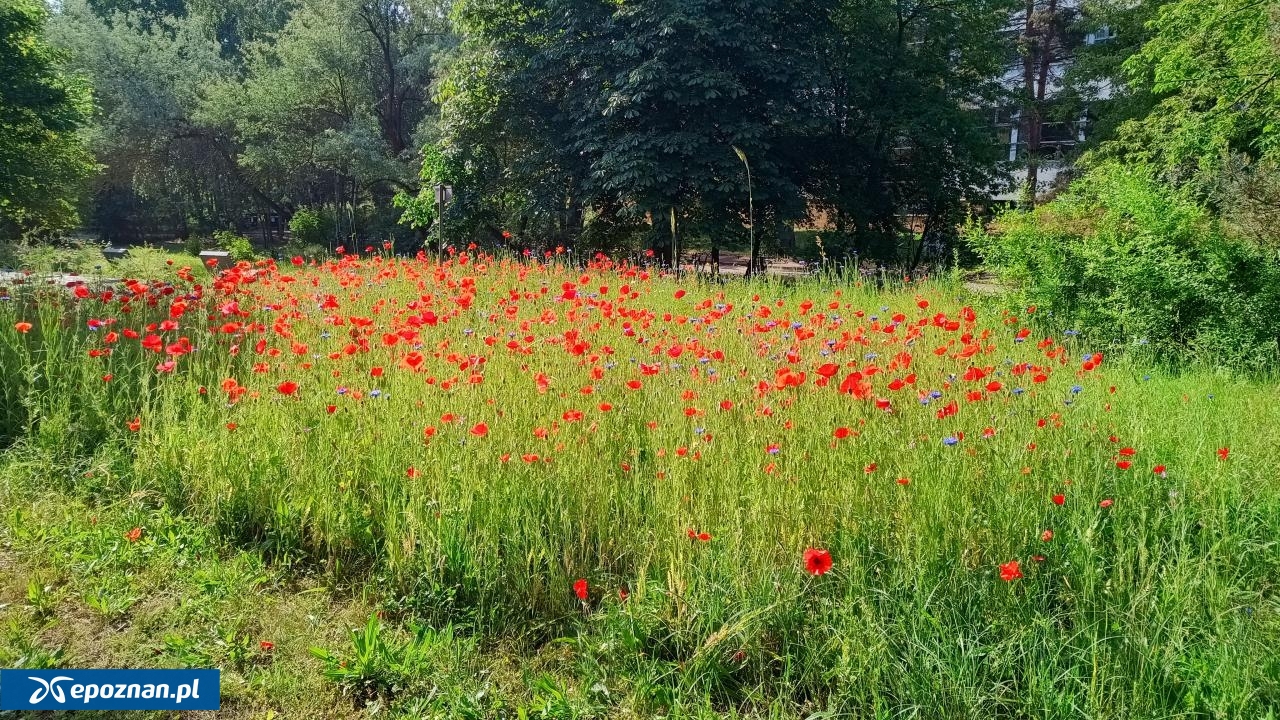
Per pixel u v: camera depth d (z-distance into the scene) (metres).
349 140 26.77
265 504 3.56
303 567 3.31
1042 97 28.33
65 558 3.19
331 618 2.96
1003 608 2.67
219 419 4.16
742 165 15.78
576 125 17.00
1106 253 7.79
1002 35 23.95
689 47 15.25
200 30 34.69
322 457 3.63
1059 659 2.51
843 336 5.11
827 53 18.39
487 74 18.12
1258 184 8.84
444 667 2.62
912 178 19.84
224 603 2.98
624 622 2.70
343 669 2.54
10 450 4.17
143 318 5.95
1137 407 4.82
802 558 2.88
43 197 22.80
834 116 18.52
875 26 18.50
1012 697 2.41
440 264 10.95
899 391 4.10
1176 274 7.15
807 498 3.17
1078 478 3.34
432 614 2.94
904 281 10.32
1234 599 2.81
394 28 31.33
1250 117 12.24
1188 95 13.25
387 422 3.88
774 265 21.86
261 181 34.00
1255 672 2.34
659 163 15.48
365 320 4.99
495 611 2.94
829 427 3.60
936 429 3.69
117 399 4.43
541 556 3.01
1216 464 3.65
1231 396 5.55
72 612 2.90
